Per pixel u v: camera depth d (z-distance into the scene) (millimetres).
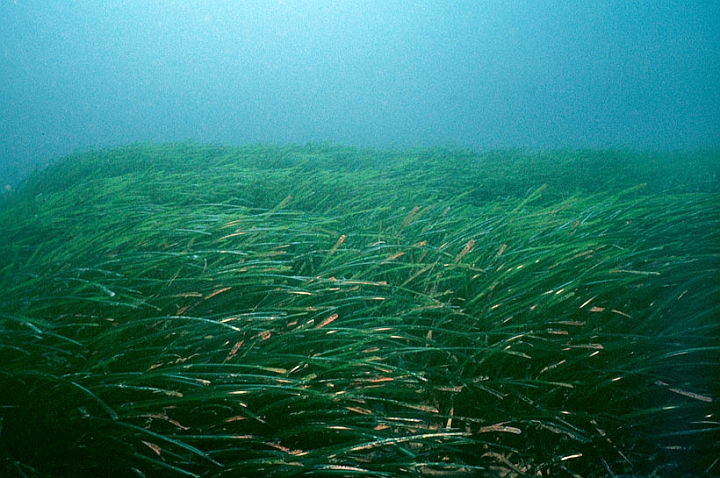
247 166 6199
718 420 1547
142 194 3922
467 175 5977
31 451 1319
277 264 2189
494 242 2449
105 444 1312
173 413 1460
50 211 3104
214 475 1290
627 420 1594
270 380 1534
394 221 3279
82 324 1600
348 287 2182
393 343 1840
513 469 1525
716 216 2551
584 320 1932
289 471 1288
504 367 1796
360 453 1527
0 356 1453
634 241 2314
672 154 8914
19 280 1906
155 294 1875
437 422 1648
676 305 1878
